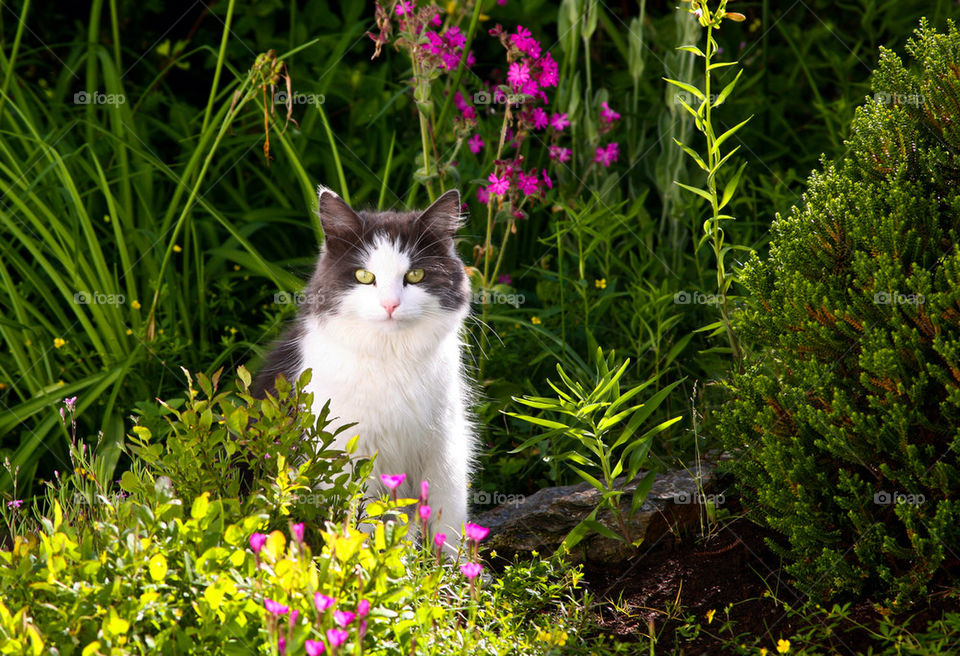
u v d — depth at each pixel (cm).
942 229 274
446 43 463
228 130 532
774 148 584
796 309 286
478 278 454
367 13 627
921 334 266
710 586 312
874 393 274
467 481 377
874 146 289
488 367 457
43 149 465
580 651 283
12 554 249
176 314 499
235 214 529
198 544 244
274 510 271
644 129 540
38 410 417
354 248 339
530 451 430
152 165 501
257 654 224
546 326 473
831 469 291
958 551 265
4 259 500
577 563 343
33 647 204
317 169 576
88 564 232
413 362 338
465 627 295
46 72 597
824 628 273
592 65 623
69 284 480
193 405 286
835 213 285
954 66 275
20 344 451
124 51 602
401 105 571
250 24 601
